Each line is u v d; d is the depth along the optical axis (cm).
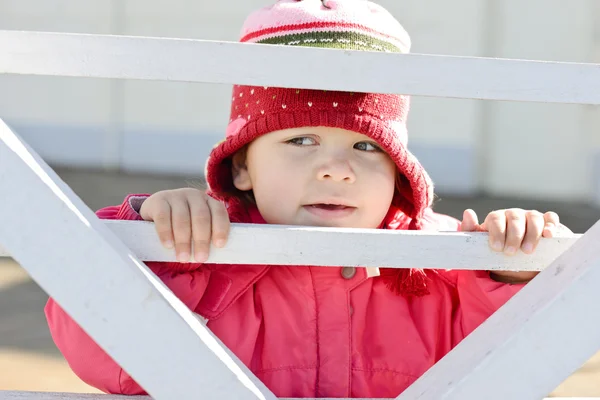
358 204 163
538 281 114
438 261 121
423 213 181
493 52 878
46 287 96
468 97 112
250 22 179
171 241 118
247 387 99
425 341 167
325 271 166
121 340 97
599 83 113
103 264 97
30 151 106
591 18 857
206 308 152
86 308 97
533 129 877
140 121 945
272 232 117
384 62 109
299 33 168
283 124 161
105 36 106
